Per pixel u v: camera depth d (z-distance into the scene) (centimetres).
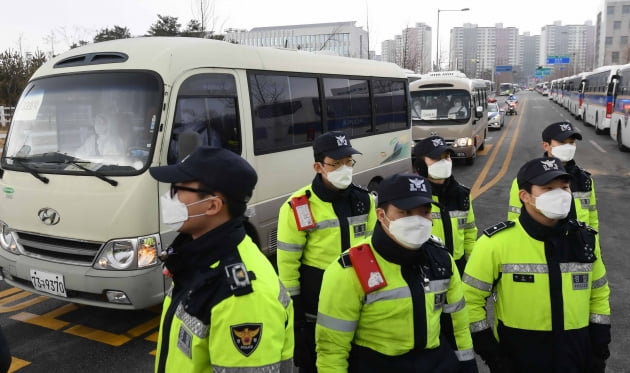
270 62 596
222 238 179
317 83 681
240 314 165
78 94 475
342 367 230
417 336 225
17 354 434
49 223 450
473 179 1313
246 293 167
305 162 648
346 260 229
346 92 749
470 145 1488
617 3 9906
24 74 2447
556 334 252
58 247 448
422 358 227
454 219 390
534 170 250
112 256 423
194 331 170
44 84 498
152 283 426
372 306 224
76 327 488
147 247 424
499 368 261
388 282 223
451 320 241
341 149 328
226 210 185
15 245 475
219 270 173
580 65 13000
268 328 169
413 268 228
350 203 342
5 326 490
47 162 461
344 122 743
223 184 180
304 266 340
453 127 1481
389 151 882
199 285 171
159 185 432
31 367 413
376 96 834
